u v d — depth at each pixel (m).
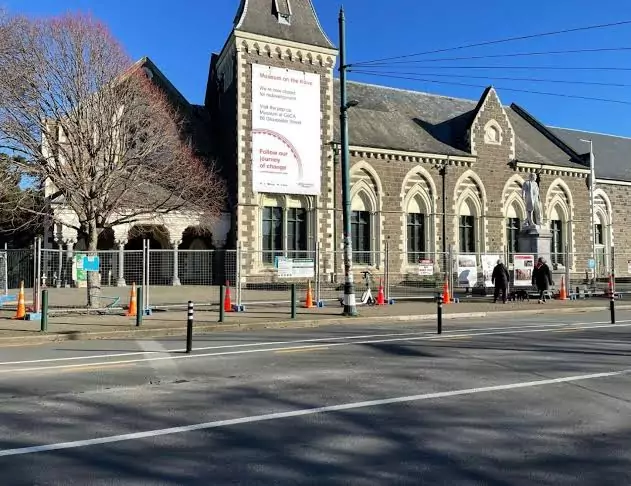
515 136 41.28
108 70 20.09
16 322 16.09
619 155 46.56
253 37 30.41
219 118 34.56
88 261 18.69
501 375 8.95
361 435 6.01
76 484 4.74
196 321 16.47
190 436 6.00
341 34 18.41
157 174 21.94
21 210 21.33
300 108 31.33
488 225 36.56
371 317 18.05
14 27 20.19
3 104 18.44
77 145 18.69
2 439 5.91
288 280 28.25
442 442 5.79
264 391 7.93
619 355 10.81
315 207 31.53
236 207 29.86
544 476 4.88
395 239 33.56
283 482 4.76
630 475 4.90
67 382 8.57
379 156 33.34
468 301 24.38
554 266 28.97
